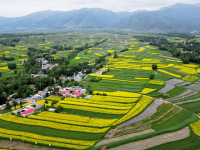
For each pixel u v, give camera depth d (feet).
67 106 444.14
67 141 309.83
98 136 323.98
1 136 325.21
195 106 436.76
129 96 493.77
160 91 526.98
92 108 430.61
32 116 397.39
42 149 293.84
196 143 301.02
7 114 407.85
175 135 320.91
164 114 396.16
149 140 307.78
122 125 356.18
